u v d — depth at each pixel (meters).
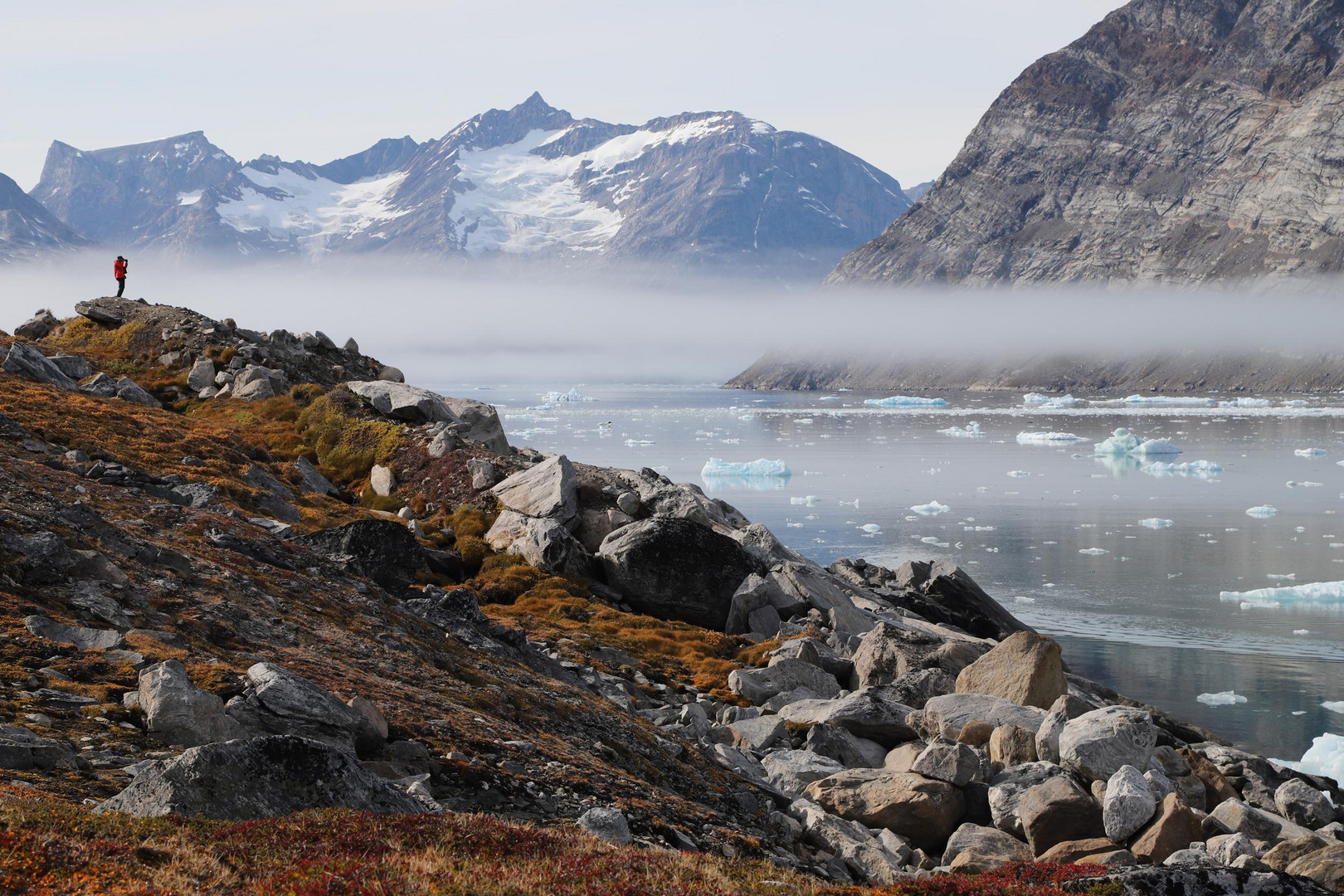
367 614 28.91
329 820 14.03
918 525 146.00
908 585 63.88
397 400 62.59
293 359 70.50
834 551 124.44
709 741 31.19
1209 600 95.50
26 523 23.92
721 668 40.78
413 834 14.13
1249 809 27.72
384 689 23.03
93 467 37.50
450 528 52.75
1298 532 136.88
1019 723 31.56
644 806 21.16
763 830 24.03
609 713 28.81
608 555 49.66
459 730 21.97
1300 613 89.38
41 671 18.06
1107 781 26.41
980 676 36.50
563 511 52.59
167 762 14.27
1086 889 15.73
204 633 22.62
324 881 11.62
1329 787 40.19
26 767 14.62
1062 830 24.50
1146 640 79.88
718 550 50.16
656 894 13.28
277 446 59.22
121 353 68.69
